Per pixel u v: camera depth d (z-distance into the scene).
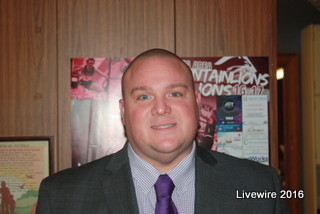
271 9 1.55
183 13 1.53
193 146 1.01
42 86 1.49
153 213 0.92
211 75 1.53
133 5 1.51
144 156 0.94
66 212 0.92
